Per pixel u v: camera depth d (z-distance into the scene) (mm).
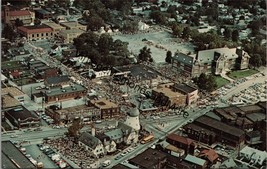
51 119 194000
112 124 193375
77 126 179125
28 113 191625
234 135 180875
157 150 169375
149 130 191250
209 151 170625
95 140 168375
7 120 191625
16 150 161625
